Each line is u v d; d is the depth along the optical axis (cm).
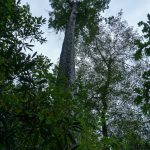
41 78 360
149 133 1342
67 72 1045
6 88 342
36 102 341
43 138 328
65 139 331
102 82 1559
